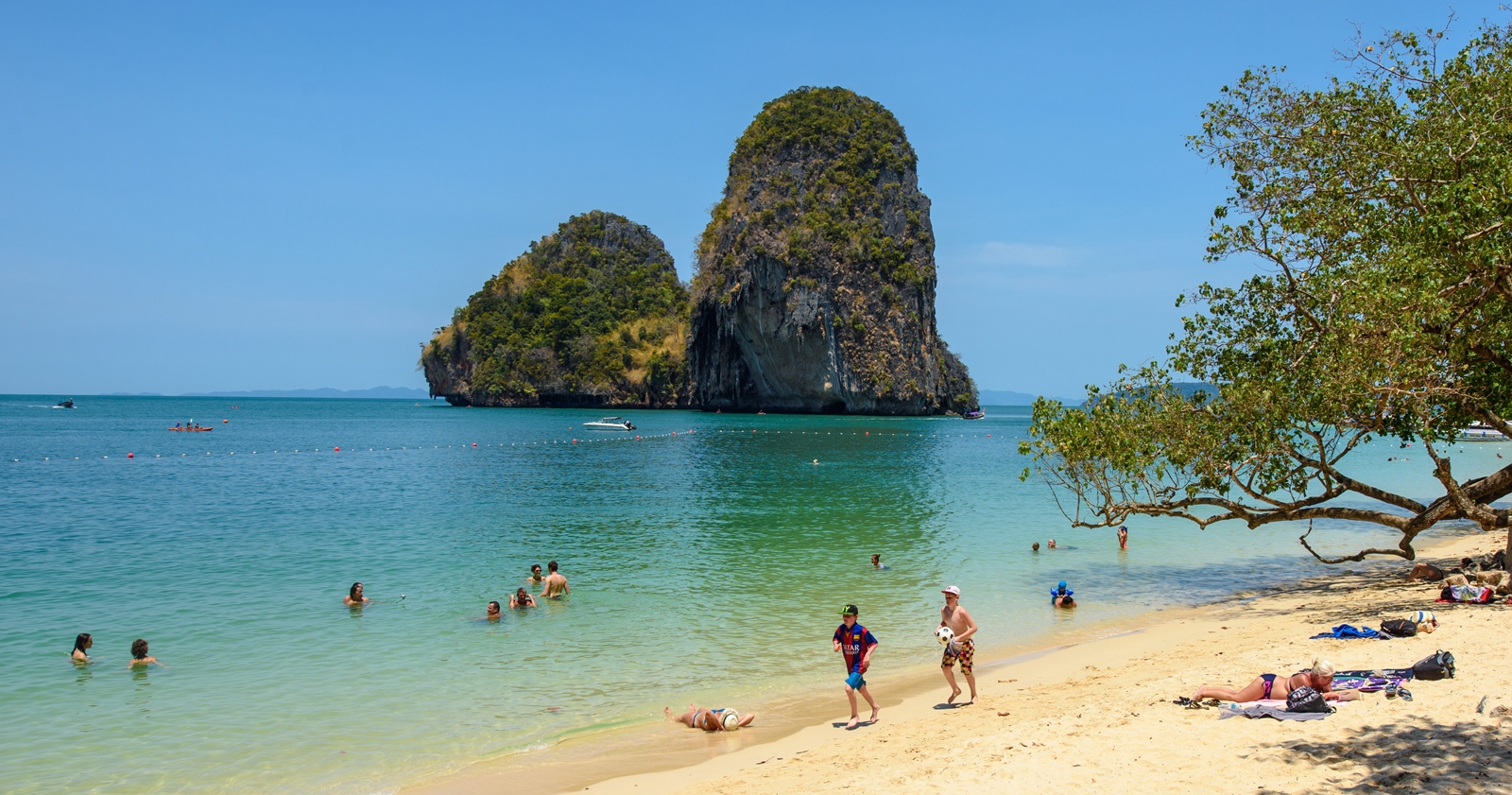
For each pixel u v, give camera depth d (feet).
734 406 432.66
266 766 30.04
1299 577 61.52
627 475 135.74
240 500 105.19
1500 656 31.30
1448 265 41.60
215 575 61.67
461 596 55.88
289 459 168.45
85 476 134.62
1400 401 43.68
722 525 86.02
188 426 271.49
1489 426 47.44
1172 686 32.32
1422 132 47.01
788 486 121.49
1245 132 52.13
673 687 38.58
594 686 38.70
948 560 68.18
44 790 28.04
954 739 29.07
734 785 26.63
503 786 28.19
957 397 458.91
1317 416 45.96
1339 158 49.08
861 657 33.04
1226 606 52.29
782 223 399.65
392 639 45.98
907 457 175.42
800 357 394.73
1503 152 42.63
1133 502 55.11
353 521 87.71
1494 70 47.16
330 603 53.67
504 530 82.02
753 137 452.76
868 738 30.66
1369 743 23.56
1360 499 105.19
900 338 403.13
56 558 67.67
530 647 44.70
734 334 415.44
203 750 31.37
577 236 604.49
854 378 396.37
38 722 34.01
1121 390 54.39
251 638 46.01
